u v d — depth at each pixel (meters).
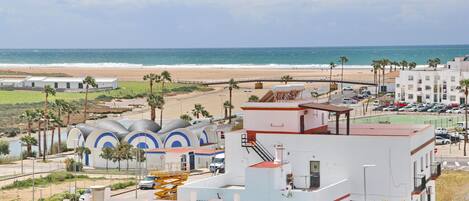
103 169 143.50
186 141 149.00
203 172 128.62
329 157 63.47
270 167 56.78
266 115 65.81
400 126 73.25
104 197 59.22
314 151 63.88
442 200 103.88
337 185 59.28
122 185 116.69
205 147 149.00
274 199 55.91
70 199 101.62
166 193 75.88
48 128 196.25
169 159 135.38
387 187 61.91
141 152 140.75
